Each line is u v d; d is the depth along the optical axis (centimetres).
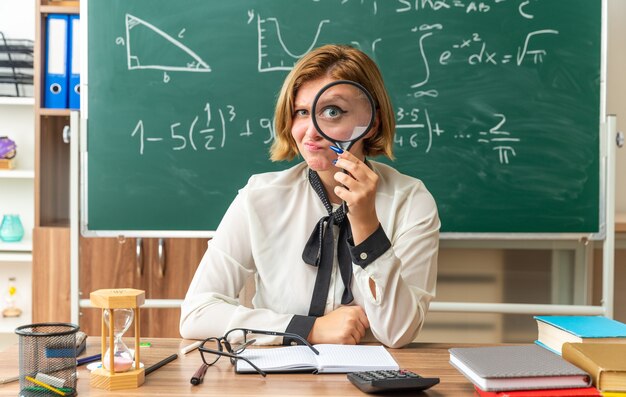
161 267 247
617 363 97
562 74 245
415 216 154
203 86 246
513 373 95
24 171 278
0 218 302
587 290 252
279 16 245
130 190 246
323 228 147
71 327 102
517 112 246
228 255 154
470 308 242
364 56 149
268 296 152
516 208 246
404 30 245
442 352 128
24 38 297
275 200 156
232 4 245
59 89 255
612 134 242
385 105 152
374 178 123
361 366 112
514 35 245
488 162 246
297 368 112
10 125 299
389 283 129
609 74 277
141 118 246
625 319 257
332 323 133
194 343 131
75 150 243
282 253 153
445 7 245
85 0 244
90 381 104
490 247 253
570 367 98
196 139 246
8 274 304
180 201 246
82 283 248
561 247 253
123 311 104
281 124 152
